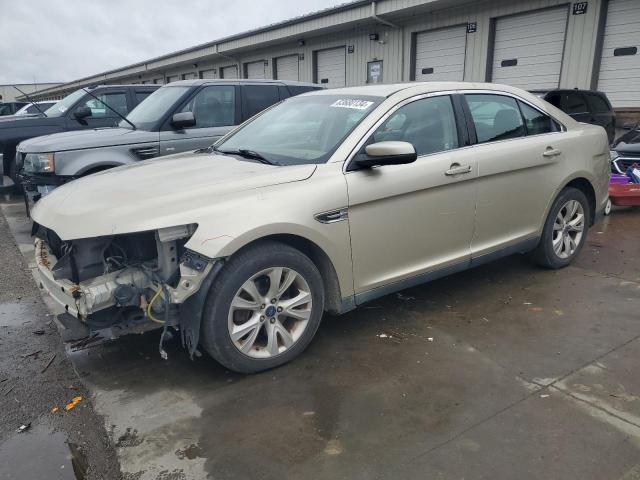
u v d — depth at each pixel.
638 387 2.98
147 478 2.36
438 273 3.91
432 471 2.36
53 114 8.77
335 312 3.47
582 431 2.61
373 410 2.82
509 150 4.17
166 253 2.95
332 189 3.23
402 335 3.69
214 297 2.92
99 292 2.89
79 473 2.43
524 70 12.91
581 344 3.50
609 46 11.36
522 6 12.49
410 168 3.57
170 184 3.21
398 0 14.20
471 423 2.69
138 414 2.83
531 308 4.10
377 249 3.50
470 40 13.81
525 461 2.41
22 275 5.20
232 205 2.95
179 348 3.56
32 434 2.72
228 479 2.34
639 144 7.34
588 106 10.35
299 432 2.65
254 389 3.05
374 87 4.03
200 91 6.95
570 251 4.95
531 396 2.92
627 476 2.30
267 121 4.32
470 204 3.96
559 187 4.62
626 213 7.39
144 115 7.02
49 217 3.17
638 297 4.29
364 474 2.35
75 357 3.47
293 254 3.15
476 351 3.44
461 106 4.02
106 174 3.71
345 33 17.50
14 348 3.64
